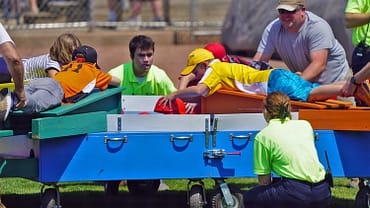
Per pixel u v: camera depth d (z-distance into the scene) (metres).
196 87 26.61
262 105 24.66
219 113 27.23
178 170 24.06
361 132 24.64
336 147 24.55
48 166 23.27
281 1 28.53
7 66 23.62
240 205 24.38
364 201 24.92
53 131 22.55
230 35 54.88
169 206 27.20
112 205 27.30
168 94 28.23
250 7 52.75
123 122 24.00
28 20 62.09
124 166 23.80
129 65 30.22
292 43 29.05
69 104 24.14
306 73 28.30
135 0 66.00
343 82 26.38
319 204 22.62
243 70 26.53
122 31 62.03
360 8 27.11
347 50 44.62
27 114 23.19
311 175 22.39
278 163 22.58
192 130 24.11
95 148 23.62
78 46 28.06
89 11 61.84
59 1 64.94
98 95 25.02
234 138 24.17
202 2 73.12
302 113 24.45
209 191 28.23
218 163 24.20
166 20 66.12
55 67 27.69
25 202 27.55
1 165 23.53
